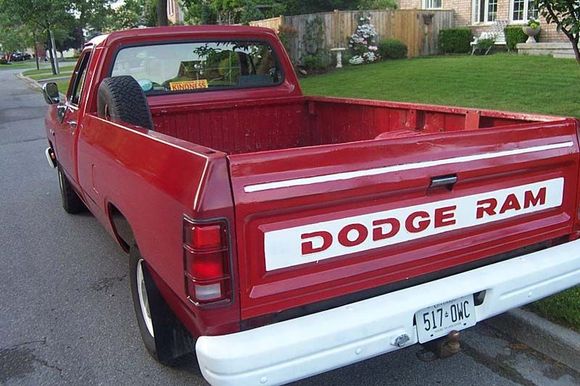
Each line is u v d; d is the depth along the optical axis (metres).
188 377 3.51
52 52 33.16
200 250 2.29
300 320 2.46
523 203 3.06
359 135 5.07
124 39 4.76
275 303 2.46
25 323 4.29
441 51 21.06
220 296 2.35
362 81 15.09
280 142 5.65
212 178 2.26
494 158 2.87
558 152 3.11
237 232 2.32
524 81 12.08
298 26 18.84
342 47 19.55
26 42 43.03
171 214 2.50
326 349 2.43
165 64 5.04
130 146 3.13
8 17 29.88
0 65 60.44
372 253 2.63
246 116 5.43
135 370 3.62
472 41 20.09
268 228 2.38
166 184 2.54
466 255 2.92
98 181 3.96
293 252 2.44
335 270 2.56
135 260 3.48
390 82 14.27
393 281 2.72
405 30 20.53
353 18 19.62
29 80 32.12
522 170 3.00
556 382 3.34
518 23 18.52
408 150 2.61
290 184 2.36
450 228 2.83
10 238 6.20
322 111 5.51
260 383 2.35
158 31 4.89
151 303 3.19
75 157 4.82
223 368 2.30
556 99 10.09
